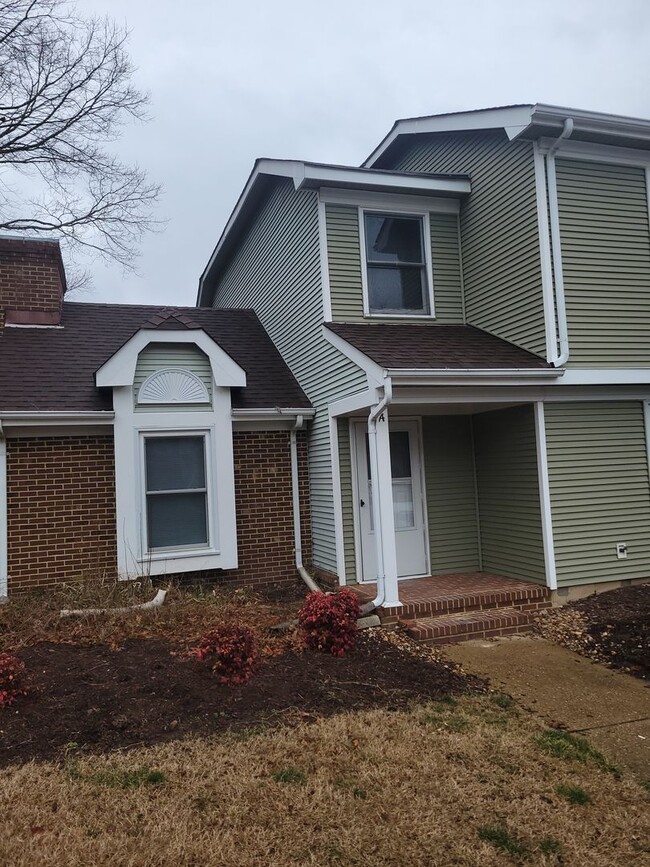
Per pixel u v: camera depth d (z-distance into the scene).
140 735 4.16
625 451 8.37
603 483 8.20
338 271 8.88
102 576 7.80
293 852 3.01
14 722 4.25
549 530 7.87
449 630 6.79
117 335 9.95
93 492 8.16
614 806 3.47
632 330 8.34
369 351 7.56
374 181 8.77
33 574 7.81
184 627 6.38
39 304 9.68
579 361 8.01
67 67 12.27
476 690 5.28
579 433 8.16
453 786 3.62
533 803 3.46
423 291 9.42
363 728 4.33
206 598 7.67
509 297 8.57
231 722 4.38
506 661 6.12
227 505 8.54
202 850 3.00
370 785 3.62
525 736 4.34
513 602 7.61
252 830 3.17
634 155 8.48
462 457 9.34
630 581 8.23
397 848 3.05
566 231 8.11
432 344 8.17
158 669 5.14
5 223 13.17
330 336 8.52
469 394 7.57
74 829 3.15
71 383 8.48
